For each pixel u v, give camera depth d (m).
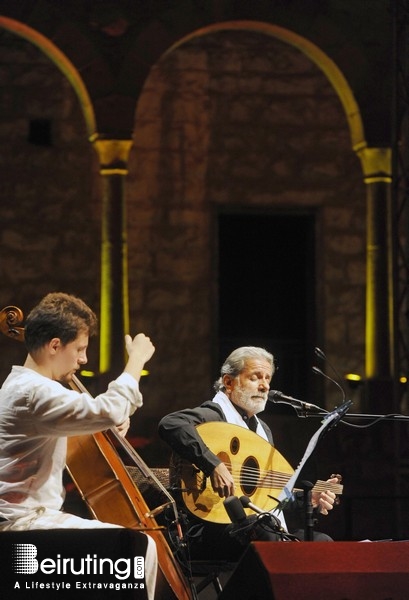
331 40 15.73
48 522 5.40
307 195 18.19
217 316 17.94
